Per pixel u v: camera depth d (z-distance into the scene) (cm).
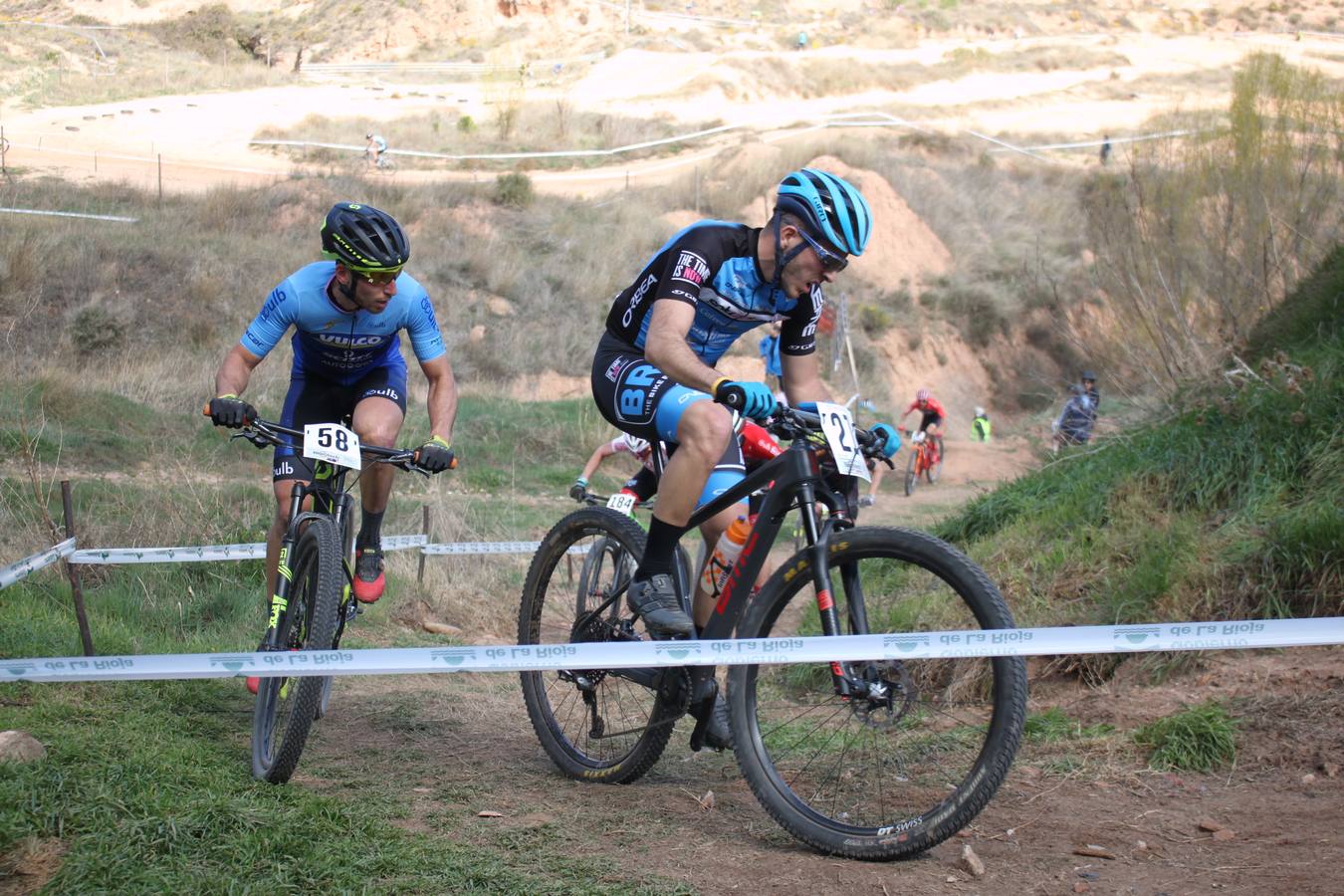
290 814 277
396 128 3031
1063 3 6319
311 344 402
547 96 3878
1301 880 246
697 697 313
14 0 5066
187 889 230
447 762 365
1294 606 424
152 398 1175
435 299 1792
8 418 948
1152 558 467
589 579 376
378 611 644
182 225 1819
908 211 2450
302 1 5381
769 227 307
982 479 1521
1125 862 267
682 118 3459
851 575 290
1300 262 816
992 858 272
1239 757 337
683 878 258
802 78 4119
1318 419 512
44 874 236
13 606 493
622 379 328
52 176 2152
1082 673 444
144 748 314
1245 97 904
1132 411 764
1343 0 6575
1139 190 918
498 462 1219
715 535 326
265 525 675
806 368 339
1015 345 2238
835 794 319
